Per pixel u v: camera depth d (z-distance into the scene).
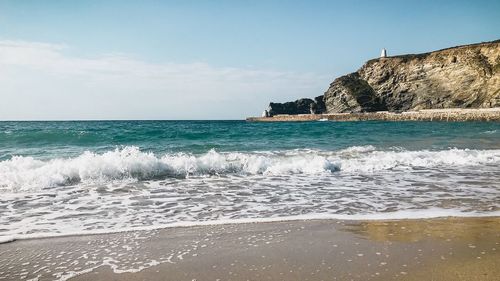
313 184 9.18
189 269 3.99
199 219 6.10
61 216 6.25
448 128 40.75
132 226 5.68
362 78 104.38
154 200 7.46
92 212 6.52
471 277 3.70
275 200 7.48
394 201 7.34
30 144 18.55
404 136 26.70
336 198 7.63
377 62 99.25
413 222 5.80
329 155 14.20
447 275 3.75
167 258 4.32
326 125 55.66
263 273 3.87
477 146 18.61
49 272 3.94
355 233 5.24
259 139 23.33
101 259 4.29
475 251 4.46
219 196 7.85
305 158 12.86
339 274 3.81
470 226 5.56
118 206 6.96
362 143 20.36
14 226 5.66
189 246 4.71
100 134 21.50
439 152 14.92
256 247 4.68
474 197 7.66
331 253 4.43
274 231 5.35
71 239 5.00
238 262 4.18
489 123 58.09
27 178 8.91
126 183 9.19
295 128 41.66
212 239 4.99
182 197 7.74
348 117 95.75
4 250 4.57
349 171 11.16
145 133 24.75
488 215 6.22
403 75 91.00
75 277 3.81
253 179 9.86
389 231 5.33
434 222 5.80
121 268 4.04
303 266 4.04
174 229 5.45
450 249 4.54
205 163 11.05
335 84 106.31
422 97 86.06
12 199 7.47
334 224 5.70
